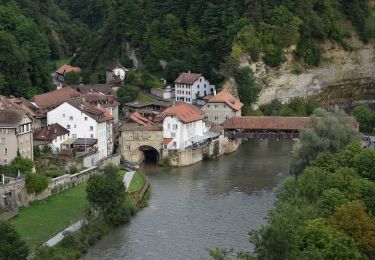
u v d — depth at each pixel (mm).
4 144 175375
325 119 176250
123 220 153625
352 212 112250
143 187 181375
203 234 147000
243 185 189875
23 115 179125
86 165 195125
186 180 197375
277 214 112000
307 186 129625
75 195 171250
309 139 172375
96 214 151125
